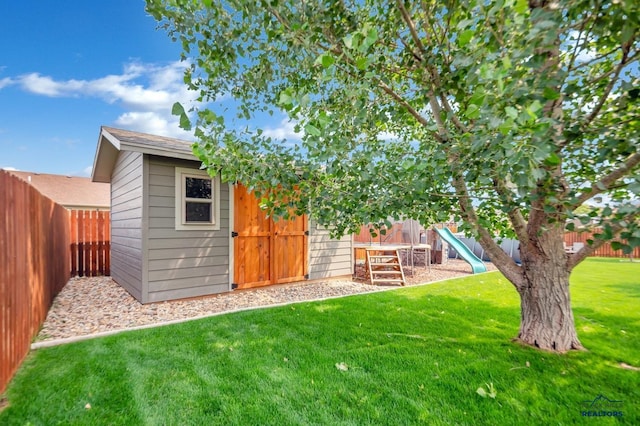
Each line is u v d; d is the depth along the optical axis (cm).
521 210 339
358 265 968
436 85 229
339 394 221
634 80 218
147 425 189
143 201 479
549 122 148
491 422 190
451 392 222
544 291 296
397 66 273
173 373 251
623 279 676
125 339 324
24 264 292
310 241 687
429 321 383
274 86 295
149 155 485
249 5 207
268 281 615
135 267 523
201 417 196
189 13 231
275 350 296
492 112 153
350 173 232
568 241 1176
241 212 582
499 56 157
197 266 529
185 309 462
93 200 1488
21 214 289
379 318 396
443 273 856
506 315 408
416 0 218
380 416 196
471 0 159
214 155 254
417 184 203
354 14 239
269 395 220
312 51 234
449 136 200
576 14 152
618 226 170
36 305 348
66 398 215
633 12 140
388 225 227
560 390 224
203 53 248
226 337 330
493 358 274
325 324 372
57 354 287
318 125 211
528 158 150
